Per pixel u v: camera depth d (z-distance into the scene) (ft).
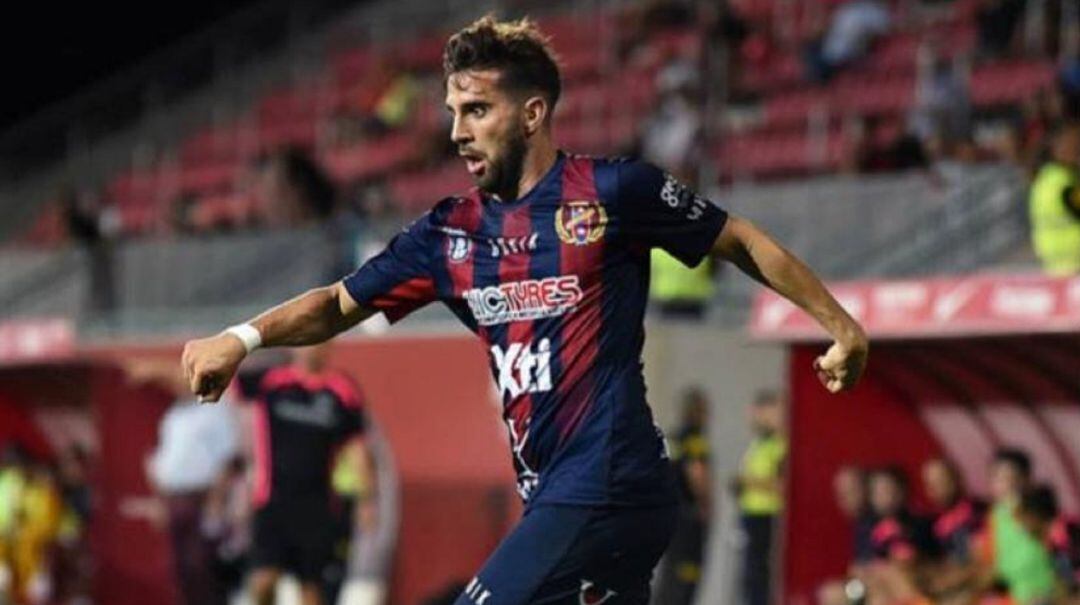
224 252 276.41
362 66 354.54
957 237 206.28
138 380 221.05
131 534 228.02
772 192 227.61
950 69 247.50
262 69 369.09
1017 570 145.07
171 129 367.66
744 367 191.52
